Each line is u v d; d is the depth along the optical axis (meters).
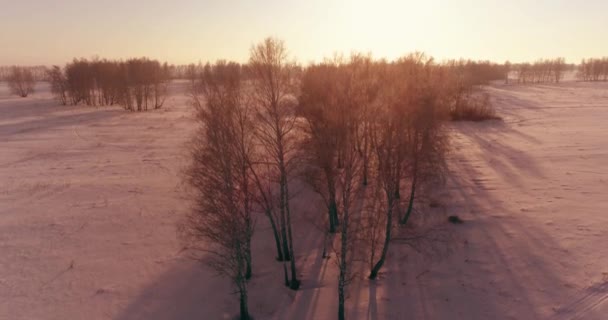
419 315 15.57
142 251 20.44
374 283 17.77
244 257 17.45
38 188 29.20
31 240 21.48
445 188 26.98
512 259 18.28
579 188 25.78
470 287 16.84
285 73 16.84
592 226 20.31
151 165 35.09
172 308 16.31
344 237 15.33
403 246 20.25
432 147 20.12
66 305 16.39
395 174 18.86
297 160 18.59
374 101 16.61
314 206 24.69
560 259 17.78
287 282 17.73
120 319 15.63
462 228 21.50
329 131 14.92
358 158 16.11
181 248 20.72
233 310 16.31
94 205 26.12
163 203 26.33
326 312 16.02
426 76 21.94
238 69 17.66
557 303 15.20
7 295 16.92
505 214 22.64
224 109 15.73
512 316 14.92
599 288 15.63
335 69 16.78
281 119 16.97
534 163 31.98
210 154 15.75
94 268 18.95
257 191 21.28
